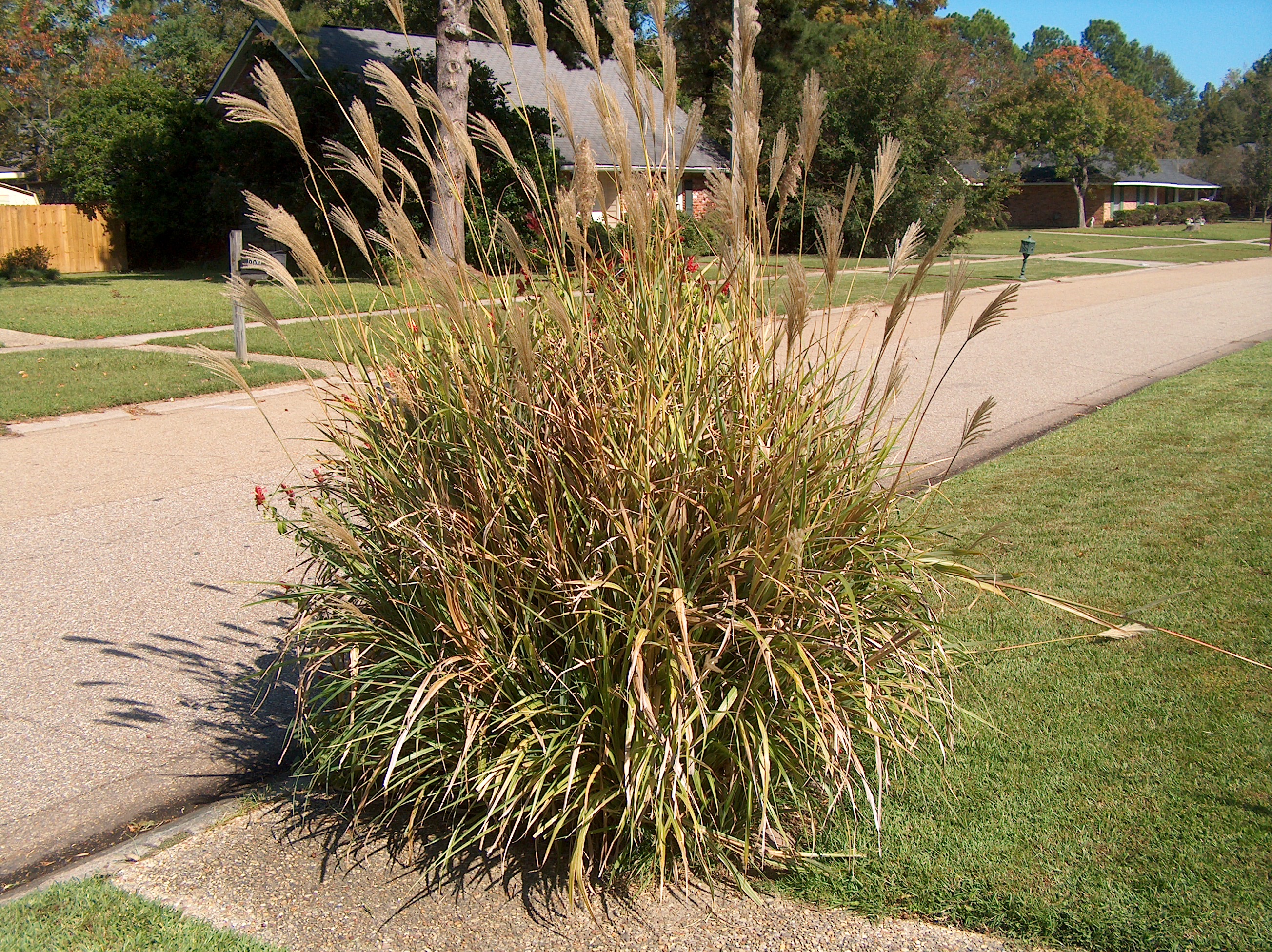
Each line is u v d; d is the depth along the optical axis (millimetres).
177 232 28188
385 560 3145
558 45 21672
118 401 9844
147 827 3350
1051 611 4645
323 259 22656
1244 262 33031
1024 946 2633
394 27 30234
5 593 5348
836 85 31000
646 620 2725
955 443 8109
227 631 4934
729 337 3129
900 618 3082
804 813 3135
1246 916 2646
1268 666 3795
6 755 3809
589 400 2873
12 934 2703
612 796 2783
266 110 2965
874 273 22250
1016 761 3426
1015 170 66750
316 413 9508
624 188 2938
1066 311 18109
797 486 2902
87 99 27672
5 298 18984
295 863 3062
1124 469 7086
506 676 2865
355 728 3057
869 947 2654
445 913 2816
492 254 3318
